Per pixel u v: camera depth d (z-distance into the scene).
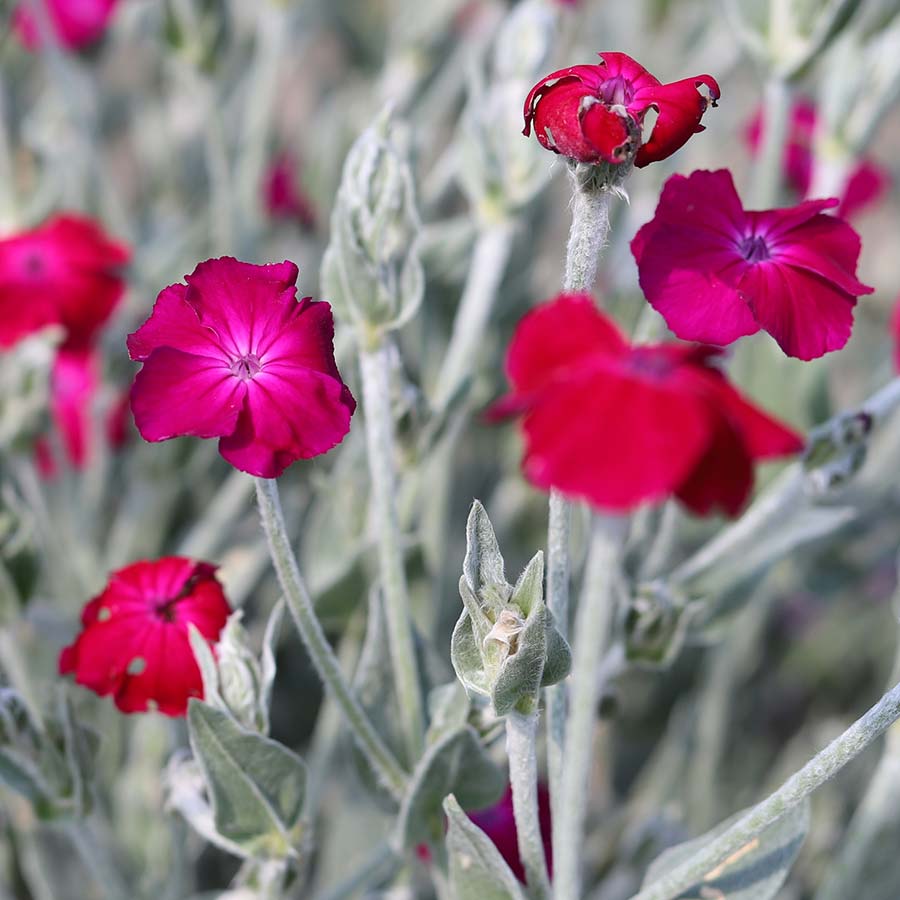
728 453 0.29
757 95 0.73
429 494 0.47
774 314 0.32
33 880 0.44
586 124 0.32
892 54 0.46
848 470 0.39
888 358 0.61
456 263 0.51
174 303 0.32
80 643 0.36
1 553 0.40
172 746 0.40
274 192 0.64
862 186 0.54
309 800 0.36
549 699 0.34
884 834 0.44
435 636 0.48
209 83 0.52
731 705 0.56
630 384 0.28
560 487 0.28
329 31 0.90
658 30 0.63
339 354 0.39
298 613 0.34
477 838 0.33
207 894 0.49
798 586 0.56
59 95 0.60
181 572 0.36
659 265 0.32
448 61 0.67
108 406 0.52
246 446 0.31
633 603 0.38
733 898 0.35
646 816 0.46
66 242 0.47
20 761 0.37
